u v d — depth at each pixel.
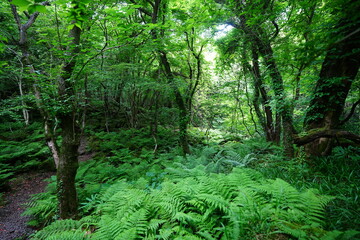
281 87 5.61
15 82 10.99
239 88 8.59
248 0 5.36
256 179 3.89
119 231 2.58
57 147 4.12
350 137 4.05
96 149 9.41
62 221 3.43
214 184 3.33
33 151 8.67
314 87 4.76
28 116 11.77
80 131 4.12
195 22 5.56
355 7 1.32
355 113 8.41
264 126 8.80
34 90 4.00
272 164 4.96
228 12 5.56
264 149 7.20
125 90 10.44
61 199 3.87
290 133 5.46
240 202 2.71
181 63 10.43
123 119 13.55
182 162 6.73
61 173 3.86
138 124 12.79
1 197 5.70
